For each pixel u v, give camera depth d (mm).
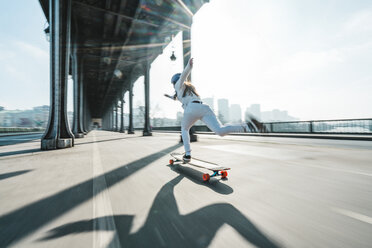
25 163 3900
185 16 10086
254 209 1633
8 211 1610
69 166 3592
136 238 1178
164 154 5129
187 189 2207
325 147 6371
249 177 2699
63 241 1144
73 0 12211
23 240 1152
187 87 3021
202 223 1382
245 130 2324
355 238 1163
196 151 5543
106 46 19109
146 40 18938
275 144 7535
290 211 1591
